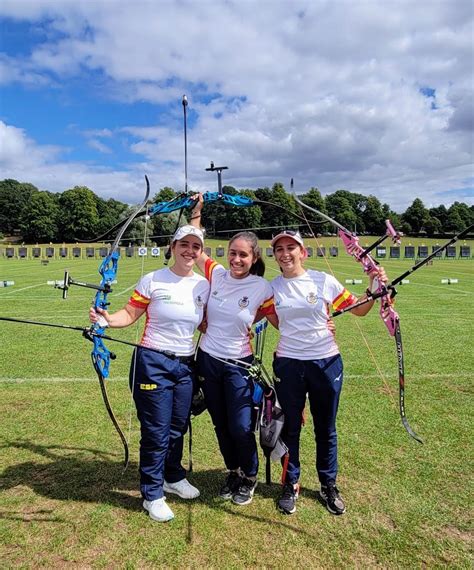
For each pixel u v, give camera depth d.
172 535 2.83
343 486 3.39
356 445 4.04
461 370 6.30
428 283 17.58
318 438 3.18
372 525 2.94
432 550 2.71
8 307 11.71
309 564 2.59
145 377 3.00
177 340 3.10
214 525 2.93
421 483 3.43
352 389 5.51
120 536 2.81
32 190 97.06
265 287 3.16
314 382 3.08
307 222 3.73
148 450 3.02
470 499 3.24
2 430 4.33
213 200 3.75
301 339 3.08
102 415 4.70
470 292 14.77
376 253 39.91
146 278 3.15
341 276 21.03
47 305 12.05
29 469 3.61
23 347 7.48
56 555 2.65
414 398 5.20
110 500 3.19
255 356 3.39
